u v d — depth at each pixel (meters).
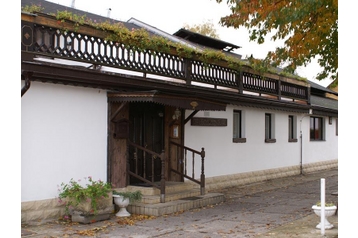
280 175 16.34
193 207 9.92
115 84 9.52
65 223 8.15
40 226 7.89
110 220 8.55
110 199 8.70
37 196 8.16
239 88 13.46
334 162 21.17
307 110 18.03
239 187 13.62
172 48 10.80
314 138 19.81
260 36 10.99
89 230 7.62
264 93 14.89
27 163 8.00
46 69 8.05
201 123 12.34
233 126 14.13
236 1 10.57
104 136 9.46
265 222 8.39
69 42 8.90
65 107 8.67
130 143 9.95
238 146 14.00
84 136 9.03
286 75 16.23
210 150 12.73
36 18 7.98
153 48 10.17
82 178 8.96
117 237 7.23
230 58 12.88
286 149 16.92
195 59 11.64
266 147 15.56
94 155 9.23
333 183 14.99
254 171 14.78
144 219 8.69
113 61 9.34
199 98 10.02
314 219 8.51
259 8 10.16
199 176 12.28
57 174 8.50
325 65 12.09
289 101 16.59
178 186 10.66
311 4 9.00
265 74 14.80
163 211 9.07
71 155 8.77
